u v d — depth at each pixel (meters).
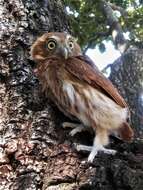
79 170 0.51
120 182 0.50
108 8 1.21
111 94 0.57
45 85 0.59
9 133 0.55
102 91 0.57
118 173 0.50
